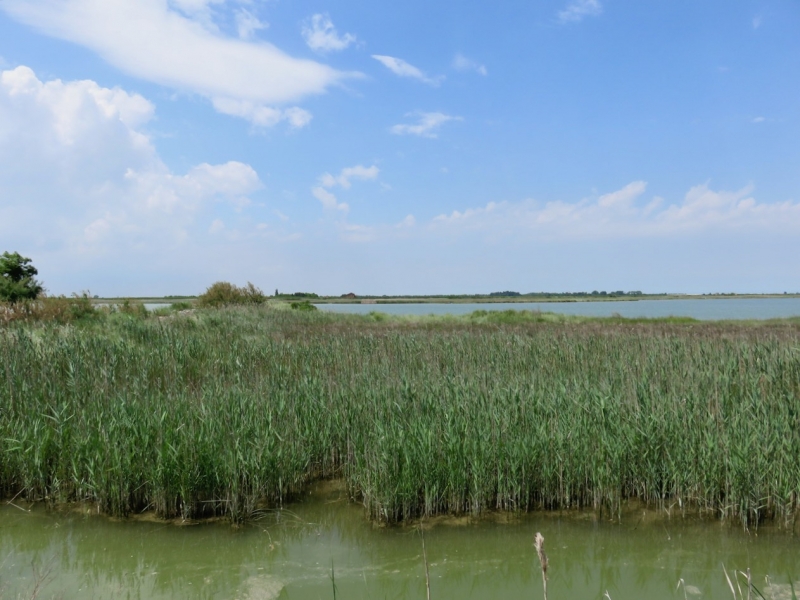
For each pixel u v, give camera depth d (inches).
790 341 501.0
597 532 212.7
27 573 178.9
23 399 292.7
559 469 235.9
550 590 171.3
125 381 345.4
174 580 175.6
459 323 959.0
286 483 246.4
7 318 578.2
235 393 300.5
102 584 172.4
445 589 171.6
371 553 195.9
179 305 1175.6
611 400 279.9
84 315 658.2
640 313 1878.7
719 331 730.8
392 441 236.8
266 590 169.9
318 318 964.0
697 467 233.1
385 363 418.3
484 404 280.2
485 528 216.8
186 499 221.1
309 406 295.7
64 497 236.4
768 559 190.2
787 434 241.9
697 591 169.9
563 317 1132.5
